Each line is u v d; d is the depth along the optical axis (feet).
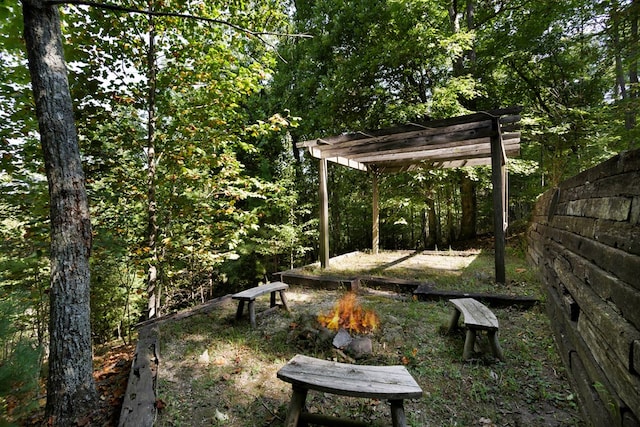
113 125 15.75
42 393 9.04
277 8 17.03
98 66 14.39
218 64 15.92
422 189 33.01
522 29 32.04
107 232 15.53
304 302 15.61
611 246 6.00
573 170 29.50
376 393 5.68
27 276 13.43
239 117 17.75
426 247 34.04
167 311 25.16
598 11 27.76
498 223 16.12
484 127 16.22
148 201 16.28
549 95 33.04
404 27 29.50
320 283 18.28
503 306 13.33
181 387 8.45
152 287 16.55
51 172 7.23
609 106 28.68
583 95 31.76
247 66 17.07
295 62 38.70
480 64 32.58
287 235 32.71
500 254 16.11
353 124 34.06
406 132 17.19
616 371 4.99
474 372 8.48
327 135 36.14
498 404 7.20
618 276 5.42
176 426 6.97
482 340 10.14
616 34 26.40
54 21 7.38
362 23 31.81
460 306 10.56
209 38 16.05
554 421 6.52
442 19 32.91
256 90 16.70
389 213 38.60
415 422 6.72
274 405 7.62
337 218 42.42
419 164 29.27
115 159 15.84
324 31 35.50
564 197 11.78
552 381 7.88
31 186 12.87
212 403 7.77
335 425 6.42
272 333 11.78
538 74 33.40
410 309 13.37
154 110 16.10
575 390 7.07
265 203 32.19
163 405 7.63
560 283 10.05
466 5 35.19
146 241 16.57
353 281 17.38
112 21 14.08
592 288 6.80
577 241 8.75
